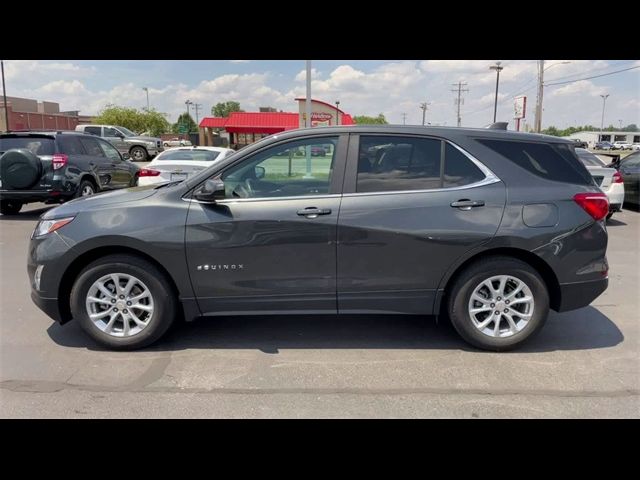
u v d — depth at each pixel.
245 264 3.65
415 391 3.18
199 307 3.74
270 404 3.03
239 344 3.93
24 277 5.79
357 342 3.98
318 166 3.71
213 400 3.06
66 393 3.13
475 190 3.65
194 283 3.67
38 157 8.99
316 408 2.98
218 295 3.70
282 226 3.60
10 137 9.35
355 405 3.02
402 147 3.72
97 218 3.64
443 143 3.72
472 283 3.70
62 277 3.68
